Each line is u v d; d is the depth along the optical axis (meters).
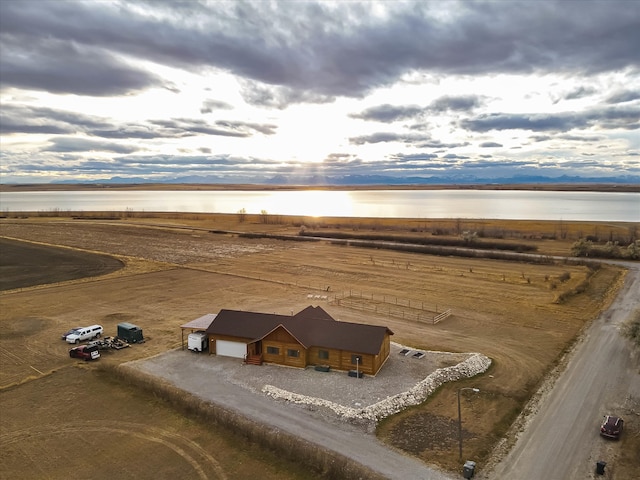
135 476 26.98
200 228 166.25
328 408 34.66
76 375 41.66
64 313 61.44
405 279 83.00
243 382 39.69
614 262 96.69
